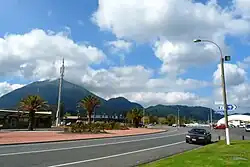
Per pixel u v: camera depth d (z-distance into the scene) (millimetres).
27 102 54375
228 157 15180
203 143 29516
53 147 22516
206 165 12531
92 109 66125
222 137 40344
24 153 17938
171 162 13672
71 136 37969
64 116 111438
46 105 56750
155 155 18484
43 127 68312
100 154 18562
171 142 30953
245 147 21078
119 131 57406
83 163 14367
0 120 62188
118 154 18797
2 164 13445
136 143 28688
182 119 153375
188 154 17266
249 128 62469
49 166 13211
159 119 152250
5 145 24078
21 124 64875
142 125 93250
